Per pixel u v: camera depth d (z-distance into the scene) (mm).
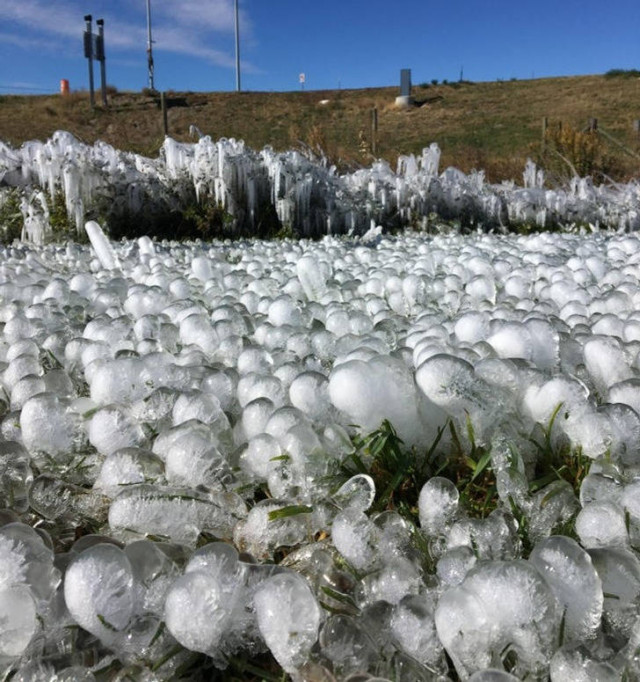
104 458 494
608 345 568
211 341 708
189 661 331
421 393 502
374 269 1157
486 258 1271
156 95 10766
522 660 307
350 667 310
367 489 427
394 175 2629
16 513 434
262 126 9383
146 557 345
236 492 450
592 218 2713
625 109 9070
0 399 590
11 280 1102
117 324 754
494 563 306
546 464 490
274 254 1515
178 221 2148
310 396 511
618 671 295
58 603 340
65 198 1955
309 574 378
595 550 339
